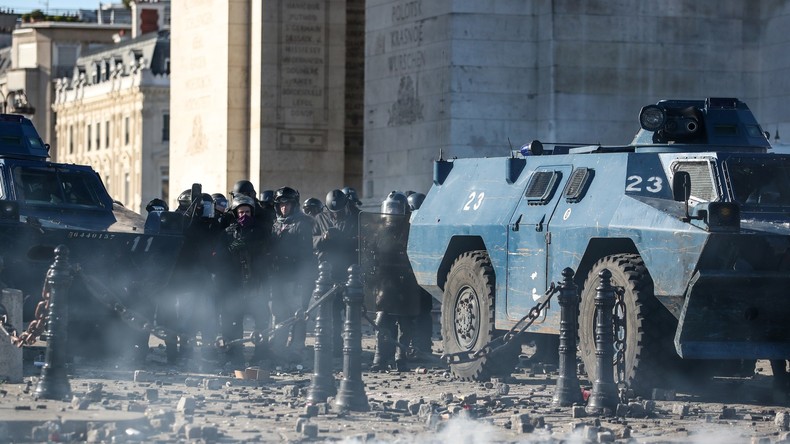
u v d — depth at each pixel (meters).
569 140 77.81
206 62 108.56
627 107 78.25
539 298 49.56
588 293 47.34
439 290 54.56
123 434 36.50
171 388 46.88
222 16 106.75
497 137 78.81
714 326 44.62
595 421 40.62
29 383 45.34
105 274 54.03
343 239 57.31
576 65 77.94
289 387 45.94
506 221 51.22
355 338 42.78
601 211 47.50
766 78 78.56
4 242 52.50
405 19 82.25
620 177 47.69
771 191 46.62
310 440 36.91
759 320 44.78
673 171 47.53
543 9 78.56
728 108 50.19
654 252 45.16
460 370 52.03
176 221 54.91
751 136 50.03
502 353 50.84
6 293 47.38
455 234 53.38
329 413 41.81
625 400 44.28
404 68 82.44
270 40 105.69
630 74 78.19
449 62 78.88
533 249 50.00
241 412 41.50
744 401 46.44
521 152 54.97
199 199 57.28
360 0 109.44
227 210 57.50
